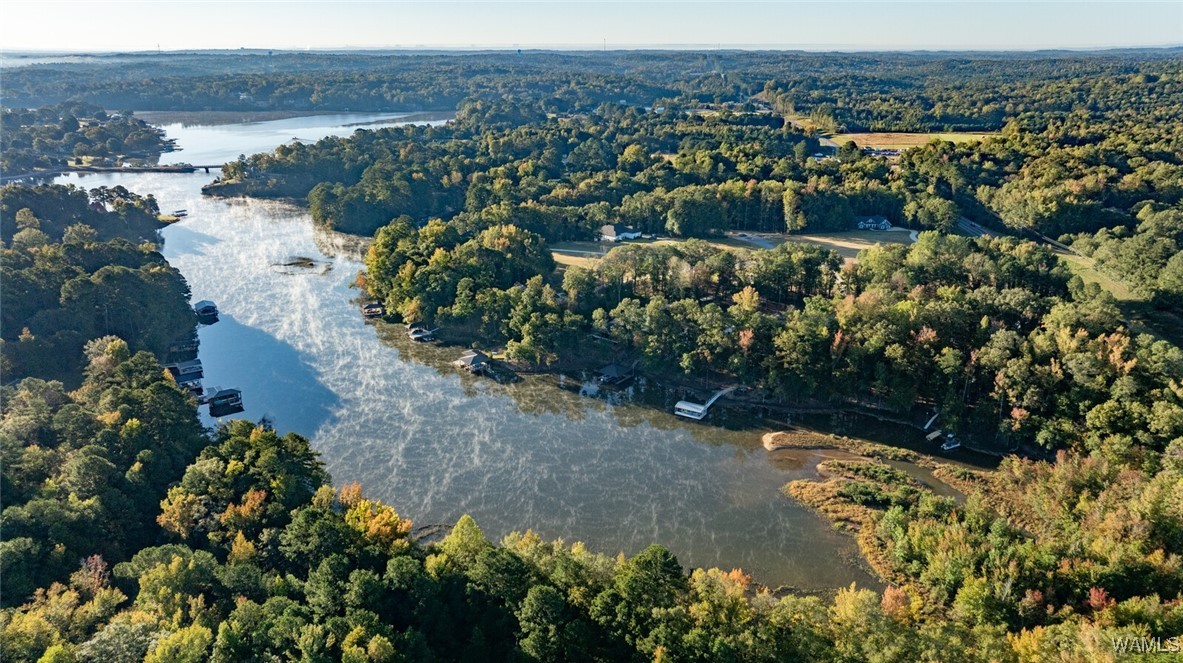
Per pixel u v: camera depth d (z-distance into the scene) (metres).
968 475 127.44
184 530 100.19
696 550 110.56
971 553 94.88
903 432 143.12
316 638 75.19
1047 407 130.25
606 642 80.56
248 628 79.31
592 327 178.88
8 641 72.31
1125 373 125.88
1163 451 115.62
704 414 151.38
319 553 91.75
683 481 128.88
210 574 89.50
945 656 73.31
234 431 122.06
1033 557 91.12
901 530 106.94
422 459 135.50
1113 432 121.25
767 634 77.31
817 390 152.50
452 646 82.31
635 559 83.62
